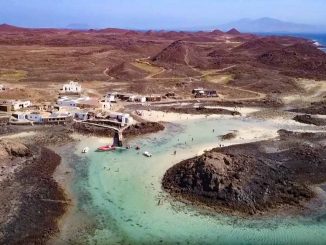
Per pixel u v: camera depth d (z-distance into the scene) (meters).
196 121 115.25
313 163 81.81
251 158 78.56
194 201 66.25
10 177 72.50
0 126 101.69
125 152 88.75
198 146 93.50
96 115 109.44
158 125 106.94
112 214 62.44
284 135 102.38
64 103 119.75
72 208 63.78
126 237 56.91
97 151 88.81
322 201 67.44
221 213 63.19
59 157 84.50
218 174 68.88
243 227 59.94
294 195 68.25
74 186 71.38
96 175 76.25
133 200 66.81
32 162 80.06
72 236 56.53
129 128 102.44
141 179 74.69
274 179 72.25
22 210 61.03
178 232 58.44
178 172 74.00
